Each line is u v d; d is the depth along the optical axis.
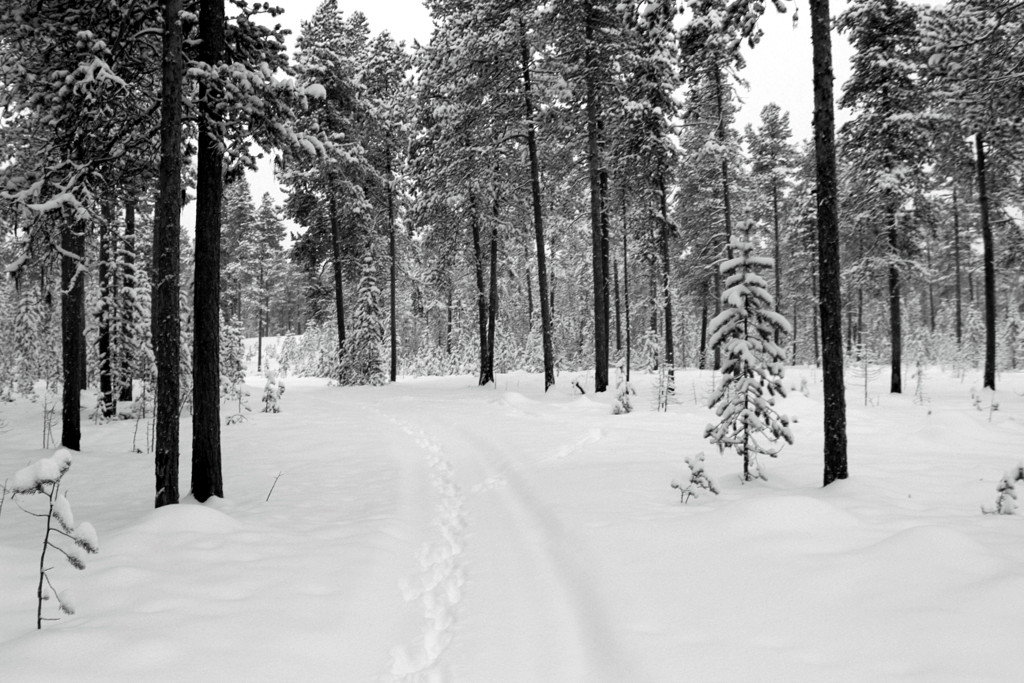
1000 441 11.05
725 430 7.53
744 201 31.92
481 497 8.04
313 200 28.77
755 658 3.32
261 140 8.13
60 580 4.57
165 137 6.84
